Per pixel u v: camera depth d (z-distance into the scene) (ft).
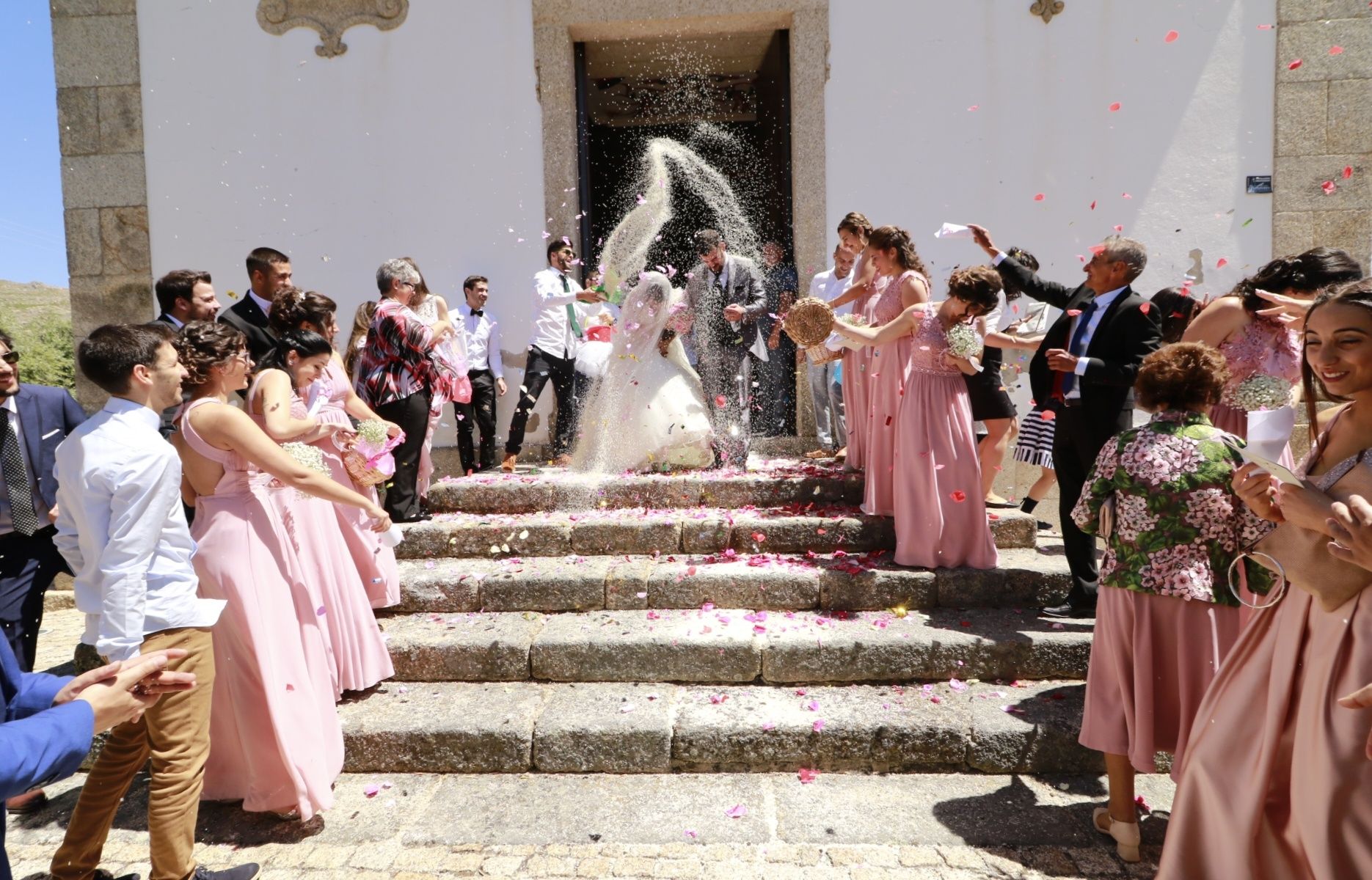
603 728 11.03
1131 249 12.16
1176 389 9.11
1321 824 6.04
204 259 21.06
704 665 12.25
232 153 20.89
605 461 17.60
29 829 10.59
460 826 9.99
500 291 20.90
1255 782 6.58
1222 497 8.67
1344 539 5.61
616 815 10.10
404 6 20.59
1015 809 10.04
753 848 9.38
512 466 19.39
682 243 28.60
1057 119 19.66
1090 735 9.33
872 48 19.92
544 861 9.25
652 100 30.30
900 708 11.31
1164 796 10.32
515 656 12.48
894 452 14.26
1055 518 20.34
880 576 13.42
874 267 16.38
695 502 16.37
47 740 4.86
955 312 13.32
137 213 21.06
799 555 14.66
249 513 10.11
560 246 20.04
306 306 12.33
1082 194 19.74
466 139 20.72
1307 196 19.11
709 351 19.33
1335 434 6.50
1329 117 18.88
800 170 20.30
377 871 9.16
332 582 11.64
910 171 20.06
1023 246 19.93
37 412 12.11
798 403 21.26
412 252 20.93
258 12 20.62
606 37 21.58
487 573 14.17
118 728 8.94
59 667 13.76
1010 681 12.05
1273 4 18.93
